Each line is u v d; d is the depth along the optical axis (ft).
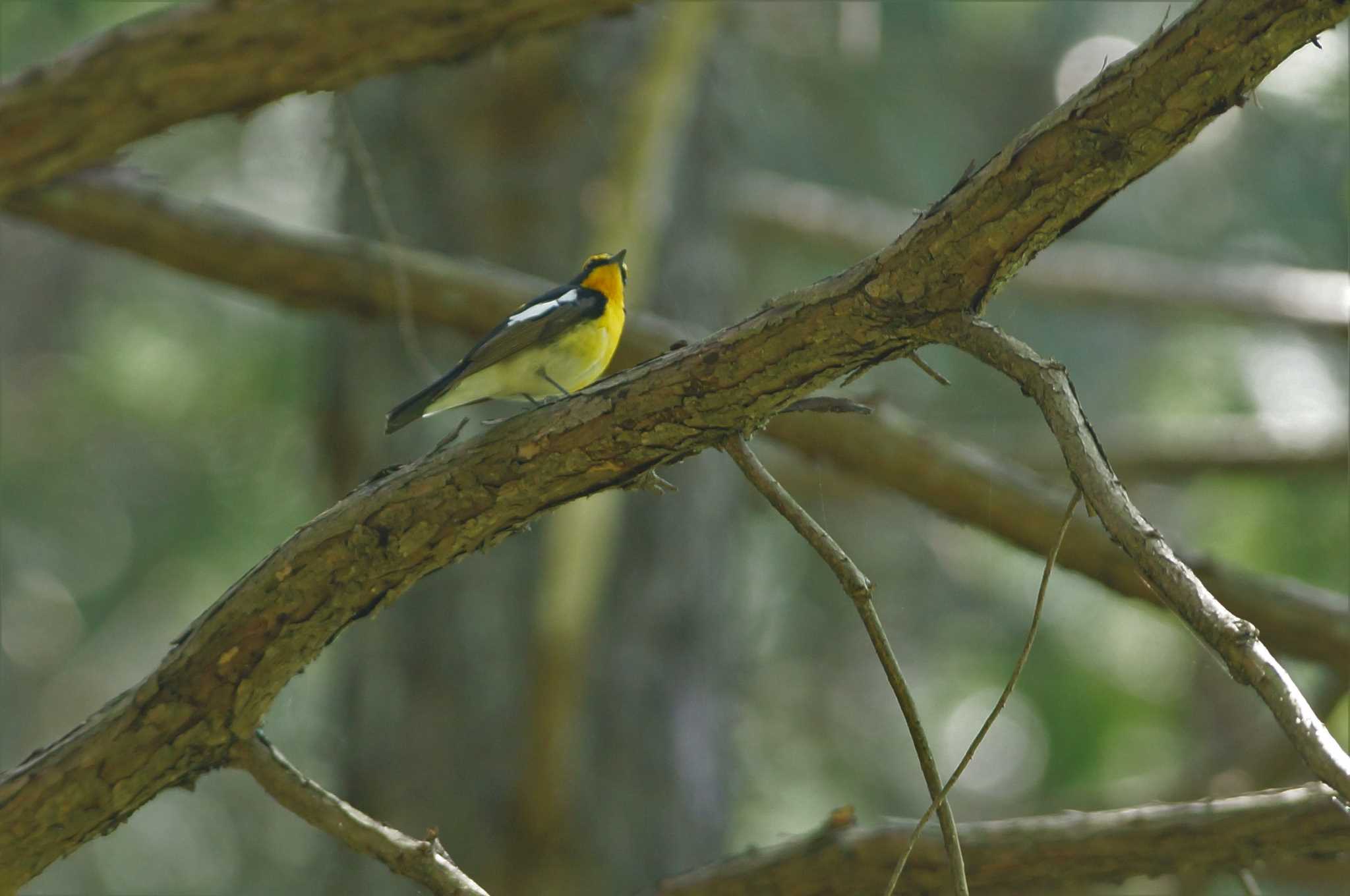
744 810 56.18
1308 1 12.59
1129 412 52.90
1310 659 26.53
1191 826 19.45
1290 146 51.47
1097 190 13.79
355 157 24.71
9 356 67.72
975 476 28.12
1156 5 56.18
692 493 39.24
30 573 61.46
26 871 17.25
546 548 31.27
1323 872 25.75
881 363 15.35
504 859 34.40
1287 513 41.96
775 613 58.80
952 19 54.60
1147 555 12.67
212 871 57.16
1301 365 49.37
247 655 16.61
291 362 54.95
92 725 17.08
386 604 16.81
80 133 21.45
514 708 35.40
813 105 54.03
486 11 20.49
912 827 20.80
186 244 30.89
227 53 20.74
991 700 58.03
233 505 57.00
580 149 38.32
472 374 21.58
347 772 36.94
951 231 14.14
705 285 40.83
